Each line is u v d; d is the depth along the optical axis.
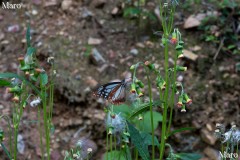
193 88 5.00
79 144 2.91
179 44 2.67
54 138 4.71
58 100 4.94
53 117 4.88
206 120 4.80
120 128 2.95
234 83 5.09
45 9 5.79
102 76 5.09
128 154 3.11
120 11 5.74
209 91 5.00
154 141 3.07
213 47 5.37
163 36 2.75
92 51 5.24
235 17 5.61
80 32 5.52
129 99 3.27
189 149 4.68
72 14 5.72
